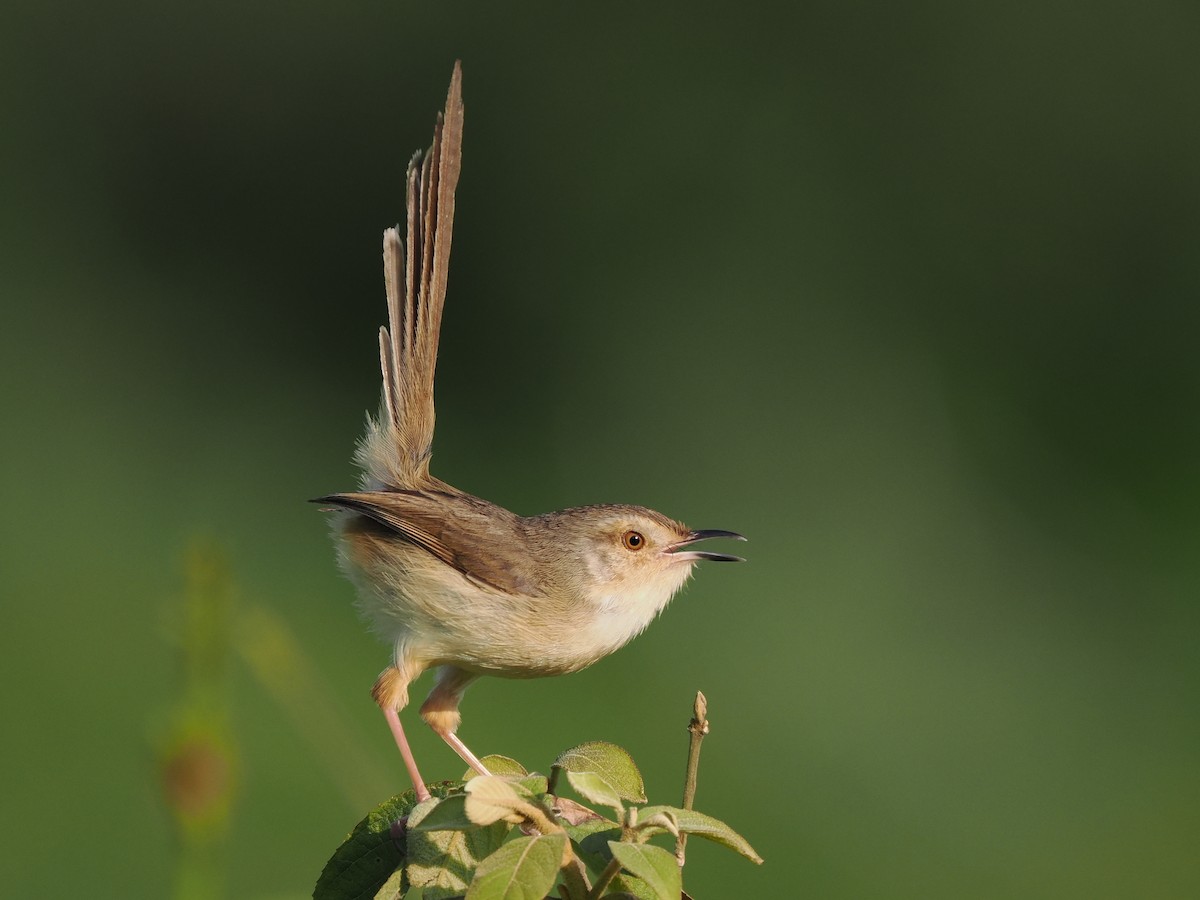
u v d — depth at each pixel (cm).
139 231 2334
